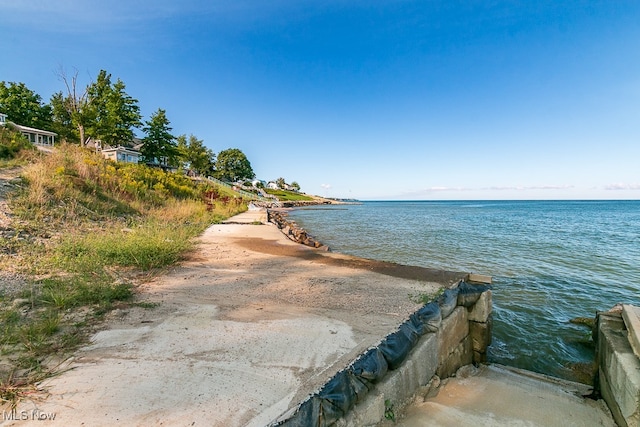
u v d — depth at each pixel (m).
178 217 14.45
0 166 11.38
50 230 7.57
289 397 2.26
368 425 2.43
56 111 33.91
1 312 3.49
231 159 84.88
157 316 3.76
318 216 43.06
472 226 26.97
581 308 7.04
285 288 5.23
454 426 2.75
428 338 3.66
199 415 2.04
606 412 3.34
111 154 35.56
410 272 6.44
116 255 6.31
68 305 3.85
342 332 3.42
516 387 3.87
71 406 2.07
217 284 5.35
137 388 2.30
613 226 27.66
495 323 6.24
